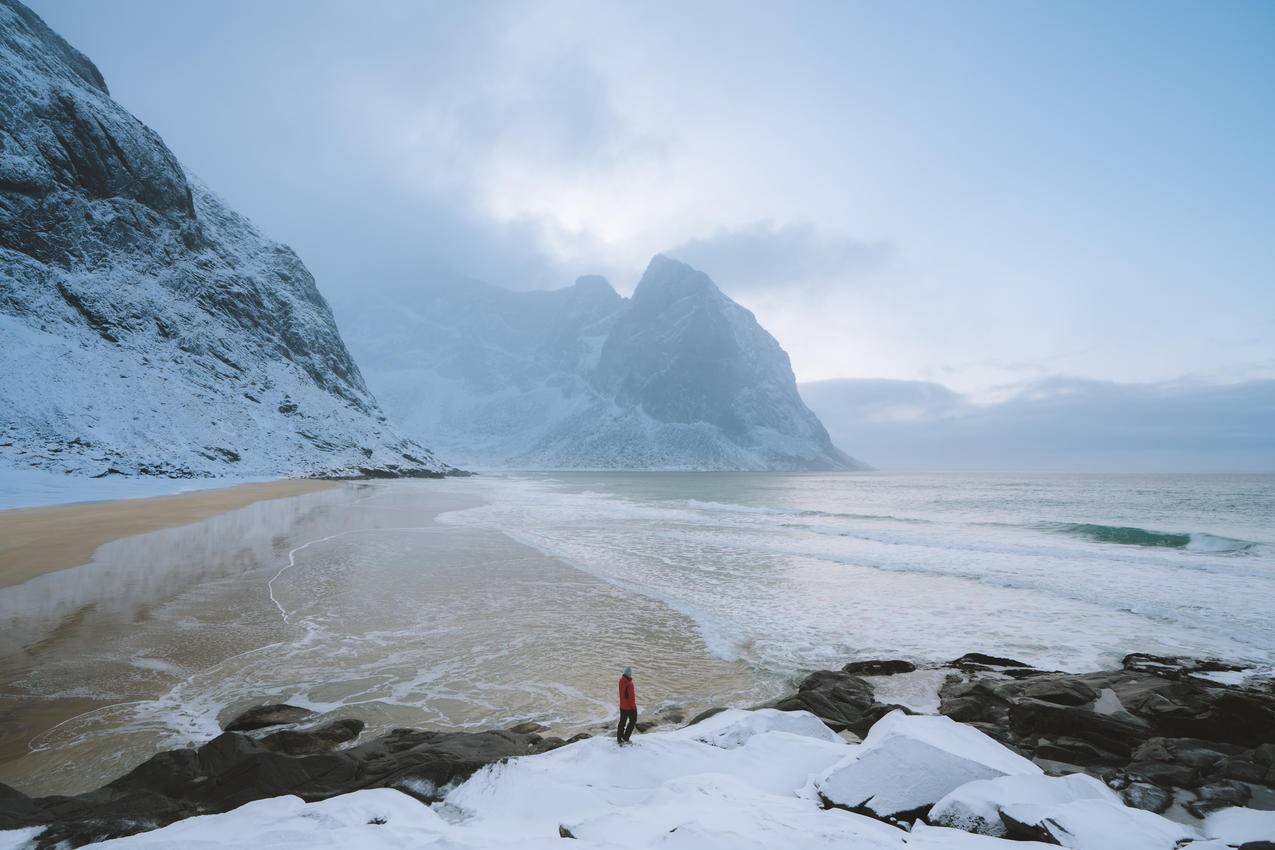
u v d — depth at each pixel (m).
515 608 18.30
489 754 8.47
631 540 33.28
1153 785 8.23
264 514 40.81
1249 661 14.41
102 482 54.19
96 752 9.18
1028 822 5.83
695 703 11.78
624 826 5.67
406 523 38.62
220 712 10.76
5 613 16.64
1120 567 25.97
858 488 100.06
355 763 8.14
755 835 5.30
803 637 16.22
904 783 6.62
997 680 12.87
